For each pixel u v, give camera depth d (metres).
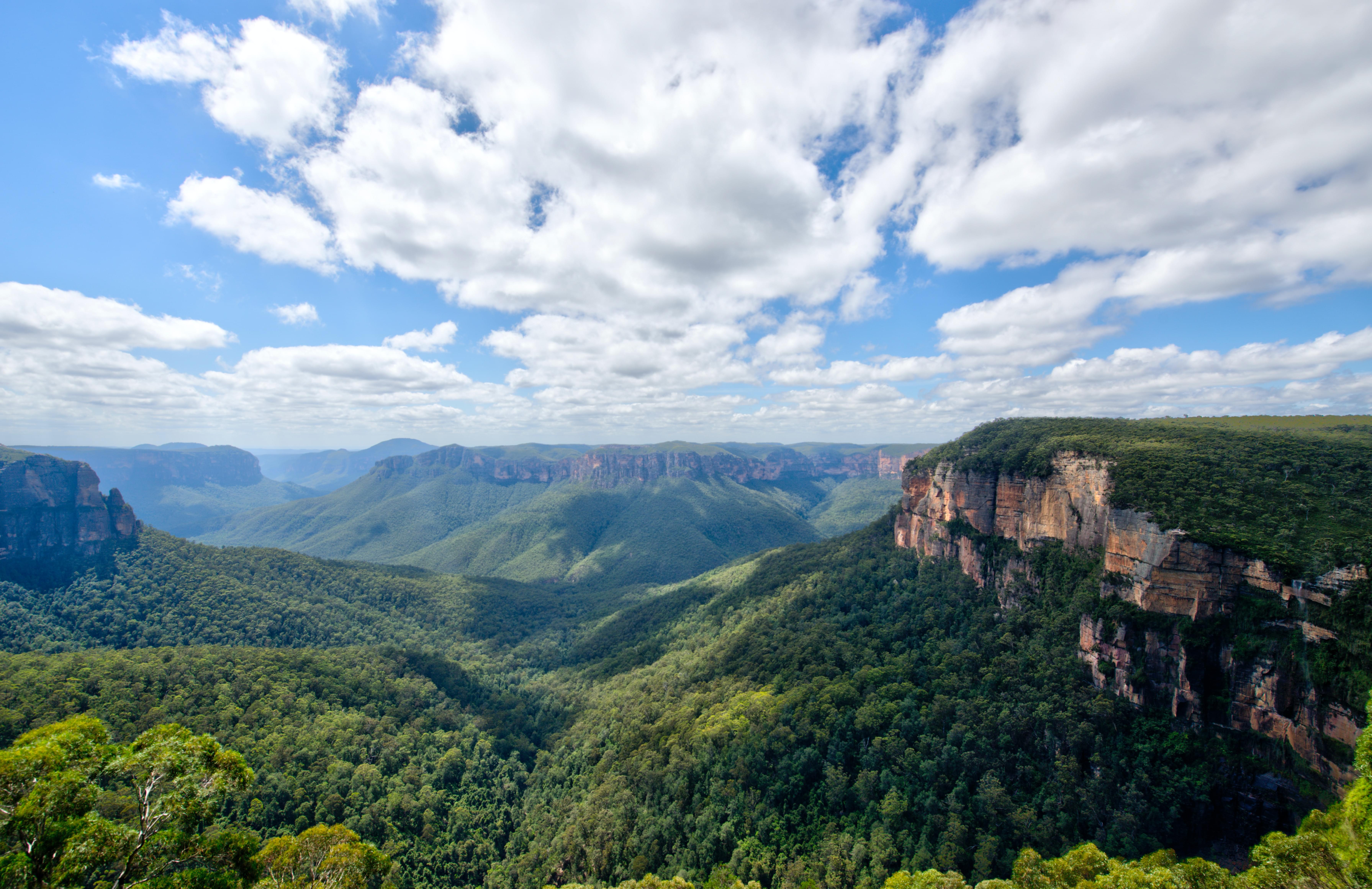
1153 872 36.22
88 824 22.00
